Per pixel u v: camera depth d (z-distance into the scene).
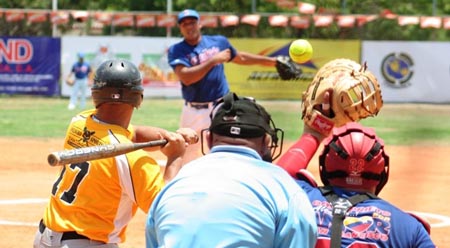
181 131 6.86
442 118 32.84
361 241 5.29
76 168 6.48
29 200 15.33
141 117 31.81
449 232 12.95
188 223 4.53
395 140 25.70
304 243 4.60
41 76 40.91
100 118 6.72
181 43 15.10
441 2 49.12
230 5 50.09
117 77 6.60
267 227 4.53
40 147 23.45
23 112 34.03
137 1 52.22
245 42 40.03
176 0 51.25
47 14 44.09
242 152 4.82
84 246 6.50
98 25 47.91
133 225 13.17
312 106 5.64
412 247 5.30
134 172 6.36
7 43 40.72
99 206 6.47
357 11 46.25
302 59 10.08
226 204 4.53
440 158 21.75
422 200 15.67
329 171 5.59
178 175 4.82
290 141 24.27
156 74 40.50
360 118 5.67
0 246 11.68
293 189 4.69
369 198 5.49
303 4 41.47
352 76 5.57
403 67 40.16
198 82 14.82
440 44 40.03
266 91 39.44
